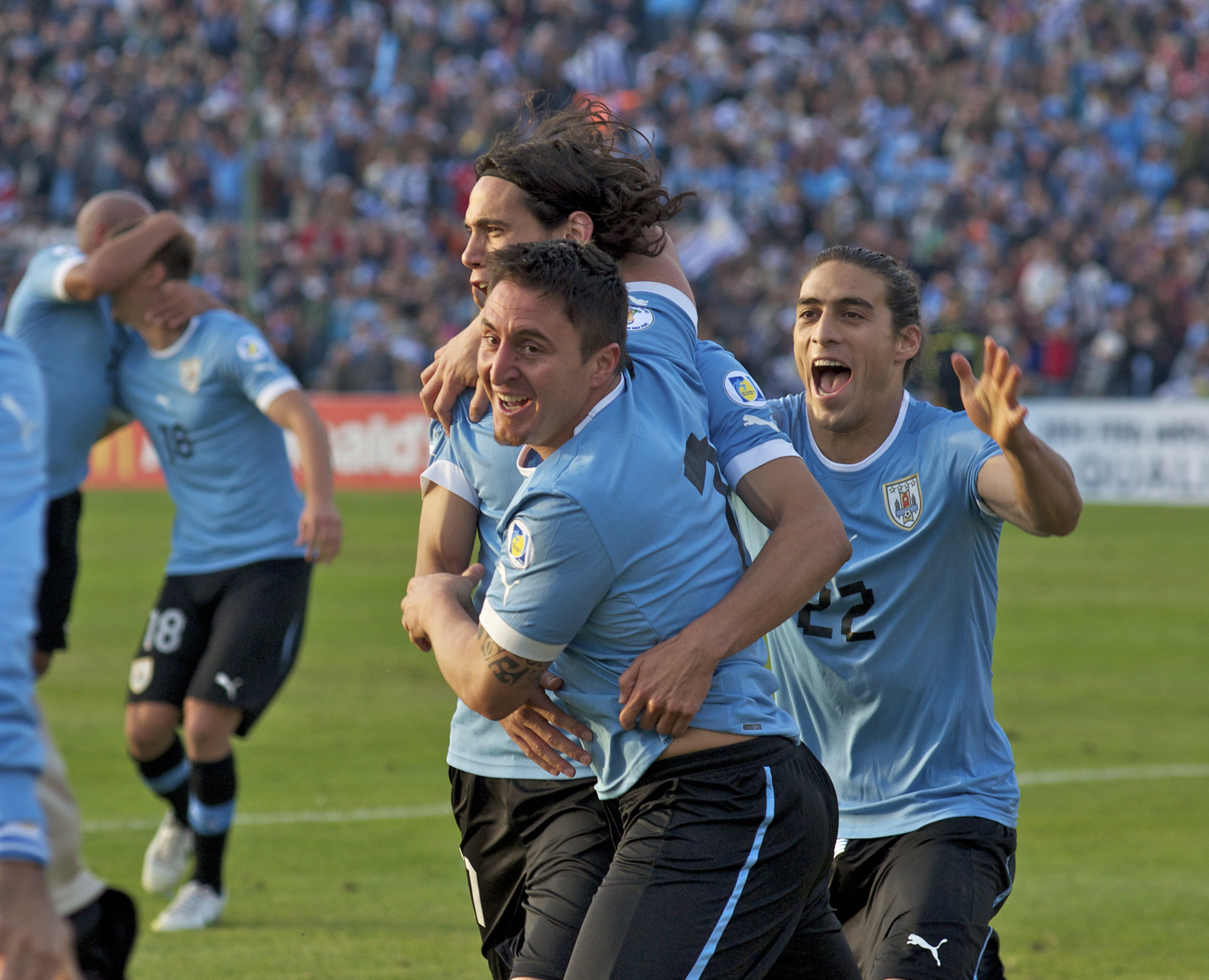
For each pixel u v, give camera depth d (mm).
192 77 101250
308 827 23328
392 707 32344
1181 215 95375
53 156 93062
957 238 90000
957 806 12859
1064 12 104812
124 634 40125
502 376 10008
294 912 19156
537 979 10617
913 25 105562
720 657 10164
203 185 93562
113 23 104250
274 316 86000
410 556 53000
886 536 13141
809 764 10875
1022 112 99000
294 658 19781
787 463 11055
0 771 7102
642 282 11797
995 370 11727
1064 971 17125
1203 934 18516
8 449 7410
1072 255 89000
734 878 10156
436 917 19016
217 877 18766
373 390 79750
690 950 9961
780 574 10461
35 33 104625
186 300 19531
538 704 10719
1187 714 31734
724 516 10719
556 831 11242
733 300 85375
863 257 13328
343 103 98750
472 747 11805
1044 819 24078
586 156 11648
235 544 19469
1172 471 70188
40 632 21469
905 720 13125
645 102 99938
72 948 8406
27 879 7129
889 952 12102
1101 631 41344
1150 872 21234
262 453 19609
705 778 10297
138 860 21438
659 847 10203
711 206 92312
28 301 20375
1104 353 83062
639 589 10203
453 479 11656
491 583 11094
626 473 10133
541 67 103688
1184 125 99188
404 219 92125
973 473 12750
